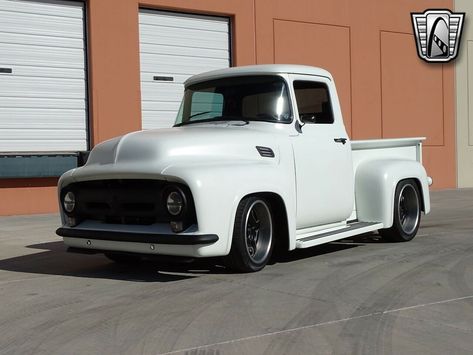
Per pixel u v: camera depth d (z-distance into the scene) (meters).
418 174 8.38
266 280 5.92
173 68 14.62
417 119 19.38
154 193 5.67
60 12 13.09
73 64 13.27
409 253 7.43
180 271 6.46
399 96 18.94
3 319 4.79
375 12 18.31
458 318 4.71
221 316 4.76
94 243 6.07
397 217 8.00
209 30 15.18
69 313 4.92
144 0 13.95
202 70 15.08
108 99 13.55
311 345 4.11
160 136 6.06
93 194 6.12
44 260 7.39
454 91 20.19
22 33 12.66
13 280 6.21
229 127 6.66
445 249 7.72
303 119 6.89
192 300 5.22
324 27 17.17
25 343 4.22
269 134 6.47
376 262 6.85
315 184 6.84
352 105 17.88
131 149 5.93
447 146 20.03
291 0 16.42
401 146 8.66
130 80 13.83
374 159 8.14
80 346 4.14
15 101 12.61
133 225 5.86
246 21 15.60
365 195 7.80
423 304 5.10
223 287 5.66
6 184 12.37
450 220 11.01
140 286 5.79
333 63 17.41
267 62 16.02
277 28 16.19
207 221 5.50
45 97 12.95
